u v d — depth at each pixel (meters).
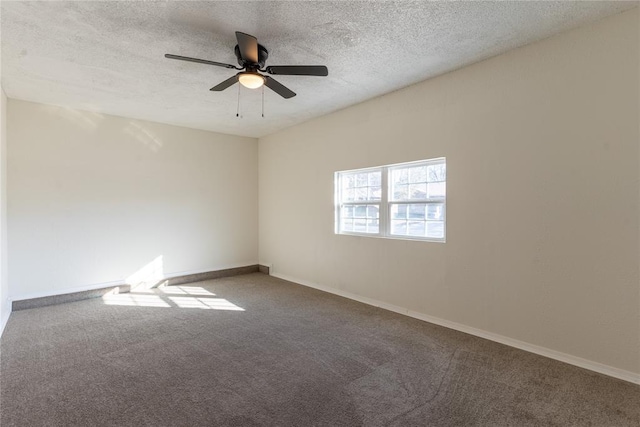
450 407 2.13
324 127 5.04
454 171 3.45
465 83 3.35
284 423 1.98
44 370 2.61
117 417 2.03
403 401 2.20
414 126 3.81
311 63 3.24
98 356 2.86
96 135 4.76
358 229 4.67
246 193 6.41
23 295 4.21
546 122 2.82
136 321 3.73
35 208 4.30
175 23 2.53
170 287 5.25
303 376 2.53
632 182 2.42
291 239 5.75
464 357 2.82
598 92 2.55
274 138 6.11
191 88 3.87
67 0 2.23
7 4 2.27
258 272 6.42
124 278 5.02
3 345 3.08
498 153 3.12
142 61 3.17
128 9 2.34
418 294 3.82
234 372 2.59
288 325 3.61
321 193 5.13
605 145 2.53
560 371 2.58
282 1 2.26
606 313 2.54
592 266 2.60
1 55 3.03
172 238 5.50
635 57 2.39
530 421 1.99
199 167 5.80
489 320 3.21
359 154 4.48
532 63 2.89
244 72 2.76
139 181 5.15
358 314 3.96
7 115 4.09
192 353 2.92
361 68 3.36
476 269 3.30
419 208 3.90
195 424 1.97
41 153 4.34
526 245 2.95
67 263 4.54
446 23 2.55
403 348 3.01
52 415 2.05
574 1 2.29
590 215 2.61
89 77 3.54
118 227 4.96
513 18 2.50
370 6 2.33
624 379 2.45
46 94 4.02
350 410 2.11
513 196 3.03
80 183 4.64
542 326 2.87
